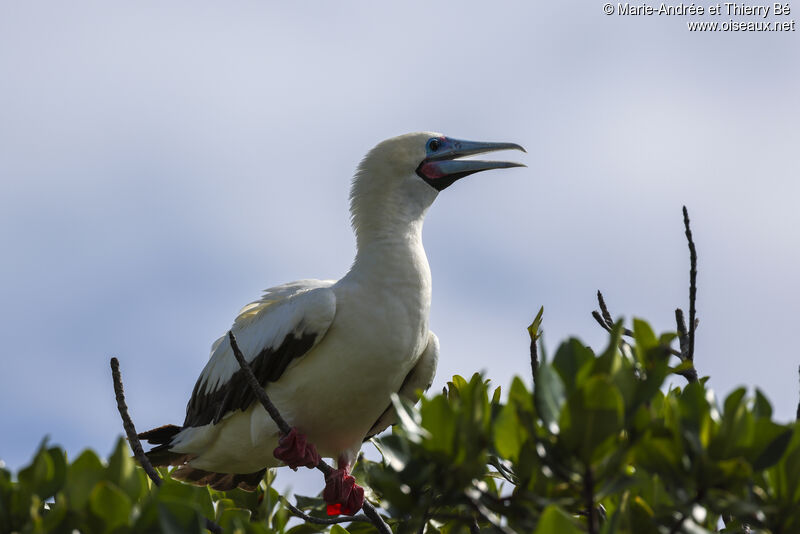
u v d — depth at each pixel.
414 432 8.25
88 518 7.82
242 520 9.32
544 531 7.36
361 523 14.72
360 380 15.83
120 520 7.82
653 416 8.74
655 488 9.00
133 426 12.16
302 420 16.27
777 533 8.28
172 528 7.69
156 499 7.89
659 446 8.05
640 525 8.70
